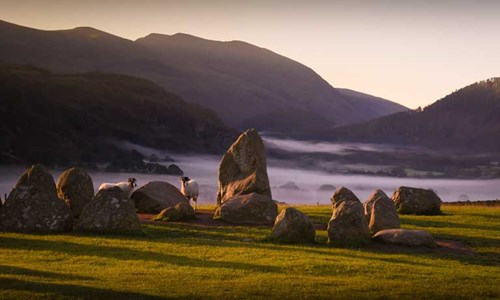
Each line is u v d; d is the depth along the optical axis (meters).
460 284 25.34
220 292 22.73
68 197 44.72
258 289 23.34
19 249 31.41
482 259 32.50
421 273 27.53
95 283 23.73
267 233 40.28
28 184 39.06
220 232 40.25
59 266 27.45
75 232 37.41
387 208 39.66
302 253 32.16
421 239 35.75
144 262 28.84
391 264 29.44
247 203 45.91
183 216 45.72
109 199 38.00
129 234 37.31
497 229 44.44
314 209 58.94
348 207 36.06
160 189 52.44
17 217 37.09
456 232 42.06
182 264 28.69
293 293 22.88
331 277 26.28
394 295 23.05
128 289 22.80
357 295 22.86
